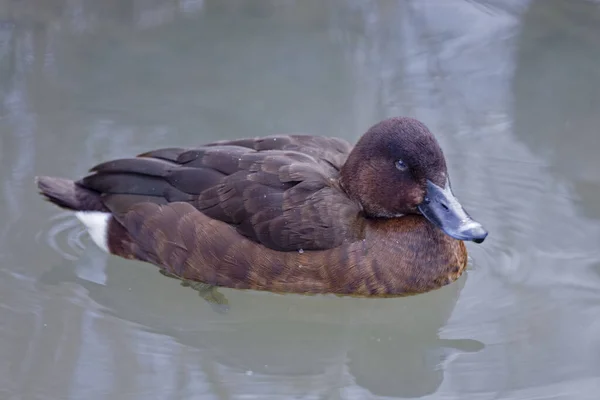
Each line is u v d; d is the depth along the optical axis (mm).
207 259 9828
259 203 9648
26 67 13789
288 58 14180
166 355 9516
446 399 8766
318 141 10672
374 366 9469
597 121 13008
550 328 9609
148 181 10172
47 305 10109
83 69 13820
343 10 15172
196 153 10148
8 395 8812
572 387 8797
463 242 10391
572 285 10227
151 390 8969
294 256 9633
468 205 11523
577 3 15195
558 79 13773
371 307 10133
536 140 12641
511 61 14172
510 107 13273
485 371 9109
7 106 13031
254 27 14883
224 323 10133
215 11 15141
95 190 10492
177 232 9906
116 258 10766
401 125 9836
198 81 13656
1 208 11391
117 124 12758
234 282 9875
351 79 13750
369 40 14594
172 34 14656
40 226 11250
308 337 9977
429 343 9688
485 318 9859
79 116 12906
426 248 9938
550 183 11906
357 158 10008
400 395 8930
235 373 9289
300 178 9734
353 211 9820
